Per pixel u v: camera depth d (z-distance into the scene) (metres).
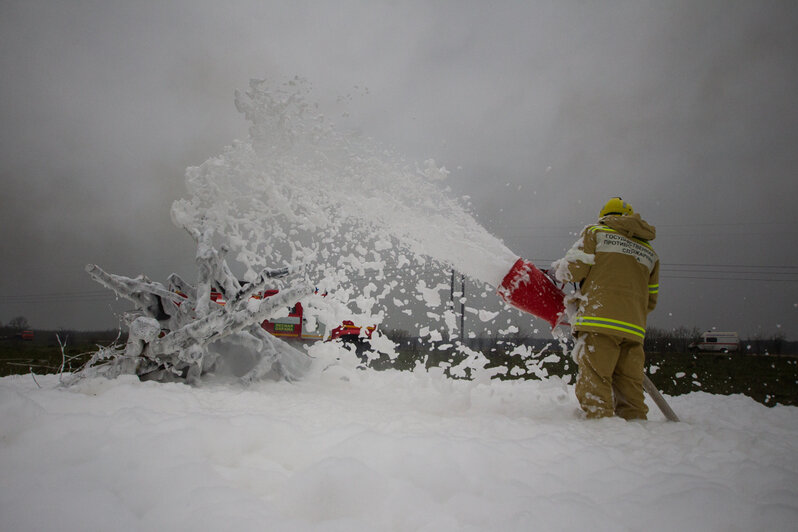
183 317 4.22
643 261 3.41
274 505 1.36
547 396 4.02
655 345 16.62
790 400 6.46
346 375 4.62
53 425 1.81
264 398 3.29
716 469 1.82
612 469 1.71
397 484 1.43
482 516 1.27
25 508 1.15
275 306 3.79
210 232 4.38
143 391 2.97
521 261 3.49
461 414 3.21
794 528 1.21
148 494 1.31
